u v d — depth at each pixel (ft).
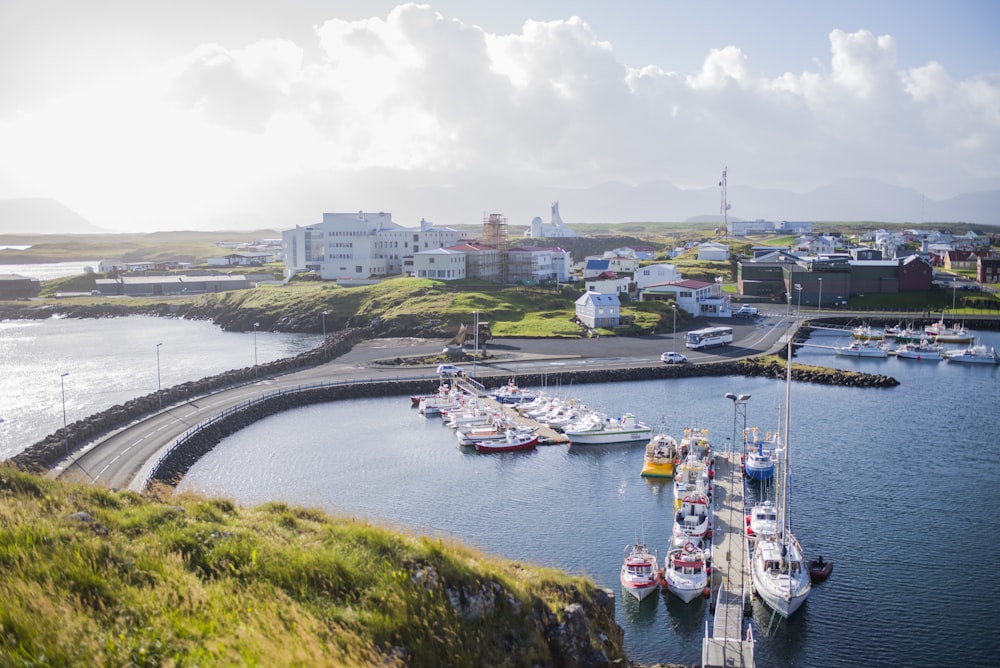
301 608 90.89
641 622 186.39
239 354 555.28
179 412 353.10
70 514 103.91
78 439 296.71
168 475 271.28
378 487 277.23
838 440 332.39
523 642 104.73
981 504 255.29
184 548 101.76
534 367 471.21
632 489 276.82
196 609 83.56
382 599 97.50
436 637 94.68
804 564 205.98
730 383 453.99
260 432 347.36
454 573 107.24
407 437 343.26
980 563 211.82
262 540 108.68
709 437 337.11
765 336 593.83
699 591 193.47
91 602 79.71
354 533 114.52
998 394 428.15
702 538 225.56
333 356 514.68
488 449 320.91
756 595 193.88
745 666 153.69
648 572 200.54
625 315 616.80
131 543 100.58
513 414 376.89
